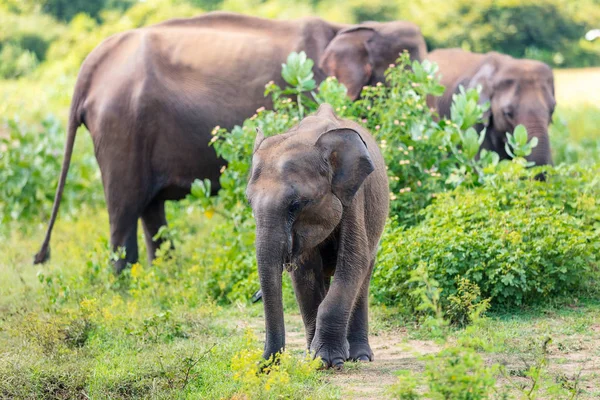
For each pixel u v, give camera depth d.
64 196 19.12
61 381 8.50
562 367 8.53
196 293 12.45
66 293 12.20
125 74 14.98
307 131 8.42
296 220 8.04
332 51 16.41
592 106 36.62
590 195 12.89
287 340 10.41
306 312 9.02
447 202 12.63
